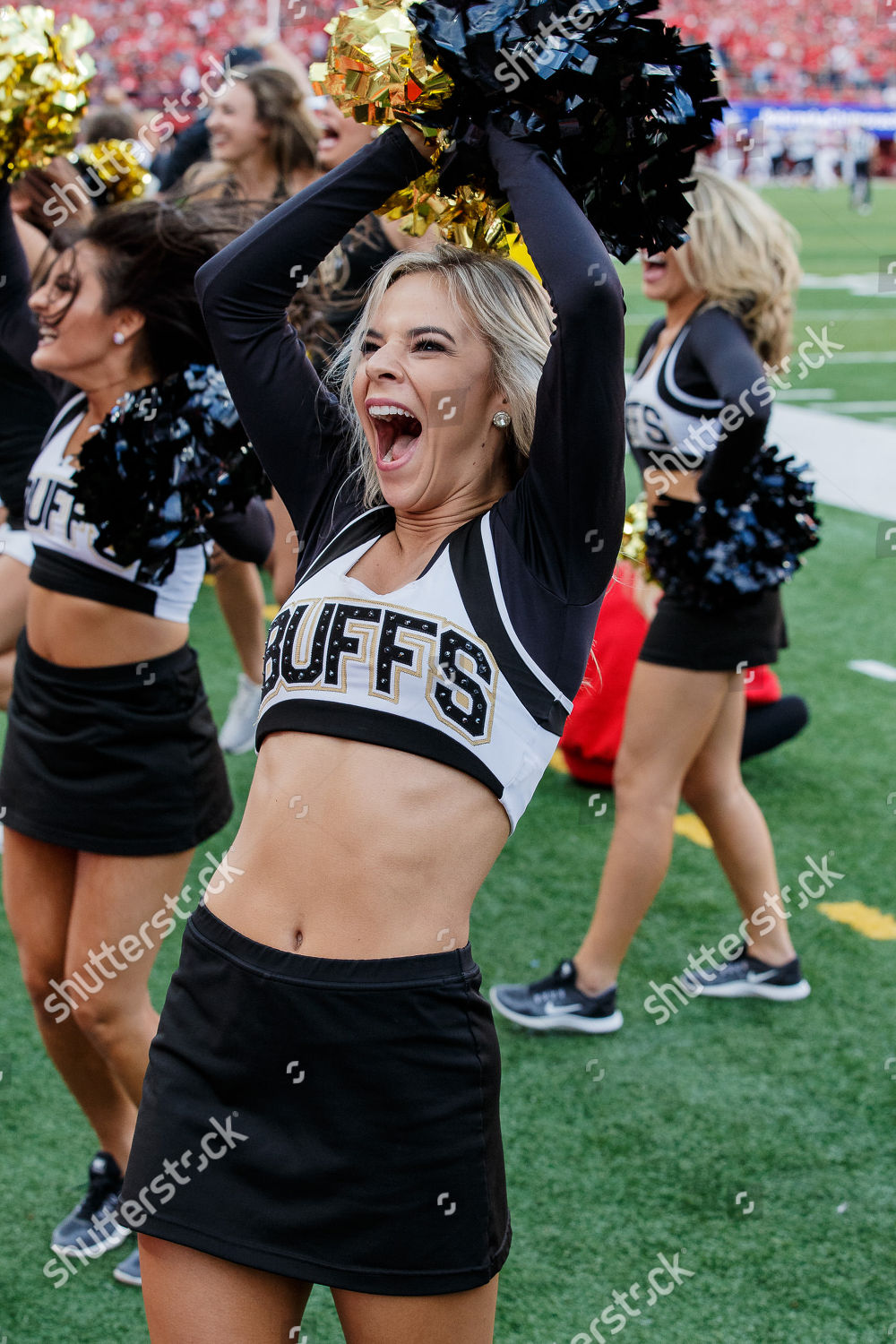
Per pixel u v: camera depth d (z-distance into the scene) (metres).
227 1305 1.37
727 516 2.70
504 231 1.61
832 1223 2.35
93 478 2.04
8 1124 2.56
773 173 25.64
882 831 3.85
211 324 1.62
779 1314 2.14
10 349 2.45
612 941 2.88
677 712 2.74
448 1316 1.37
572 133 1.45
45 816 2.10
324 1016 1.36
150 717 2.11
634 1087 2.73
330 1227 1.36
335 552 1.54
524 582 1.43
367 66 1.48
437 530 1.50
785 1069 2.80
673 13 25.70
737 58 25.73
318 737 1.44
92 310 2.11
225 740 4.22
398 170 1.57
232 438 2.14
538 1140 2.55
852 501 7.20
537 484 1.43
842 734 4.54
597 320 1.37
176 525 2.08
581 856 3.70
